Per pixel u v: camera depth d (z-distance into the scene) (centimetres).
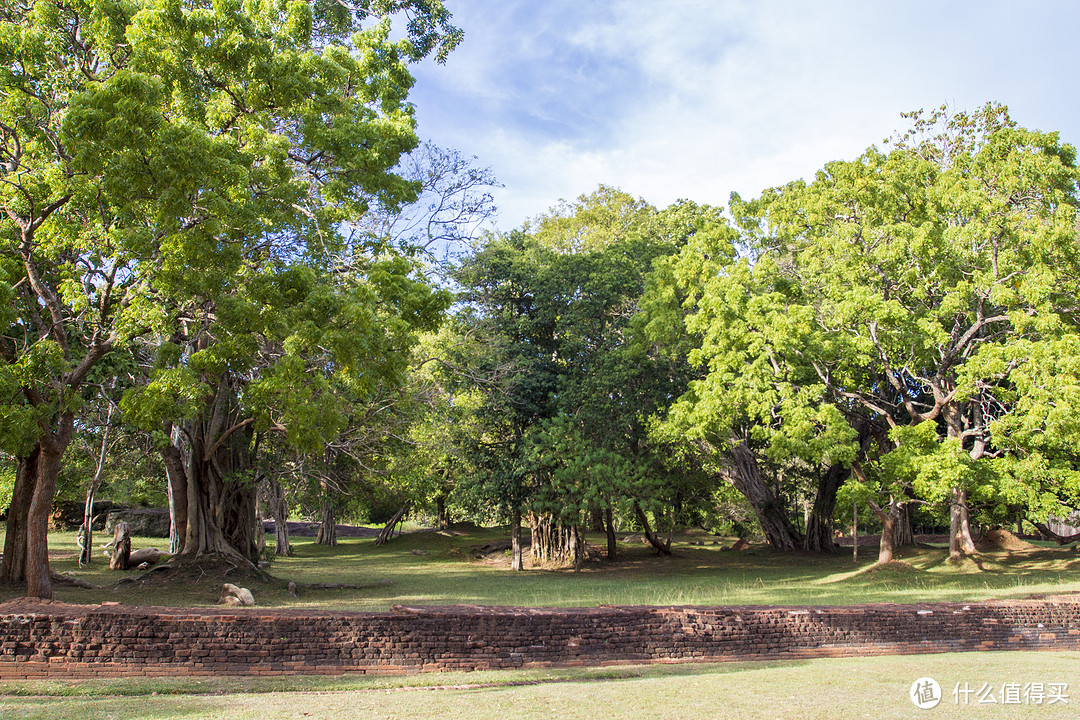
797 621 1076
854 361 2097
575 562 2777
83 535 2267
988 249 2069
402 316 1452
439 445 2470
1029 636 1172
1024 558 2384
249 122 1309
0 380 1038
